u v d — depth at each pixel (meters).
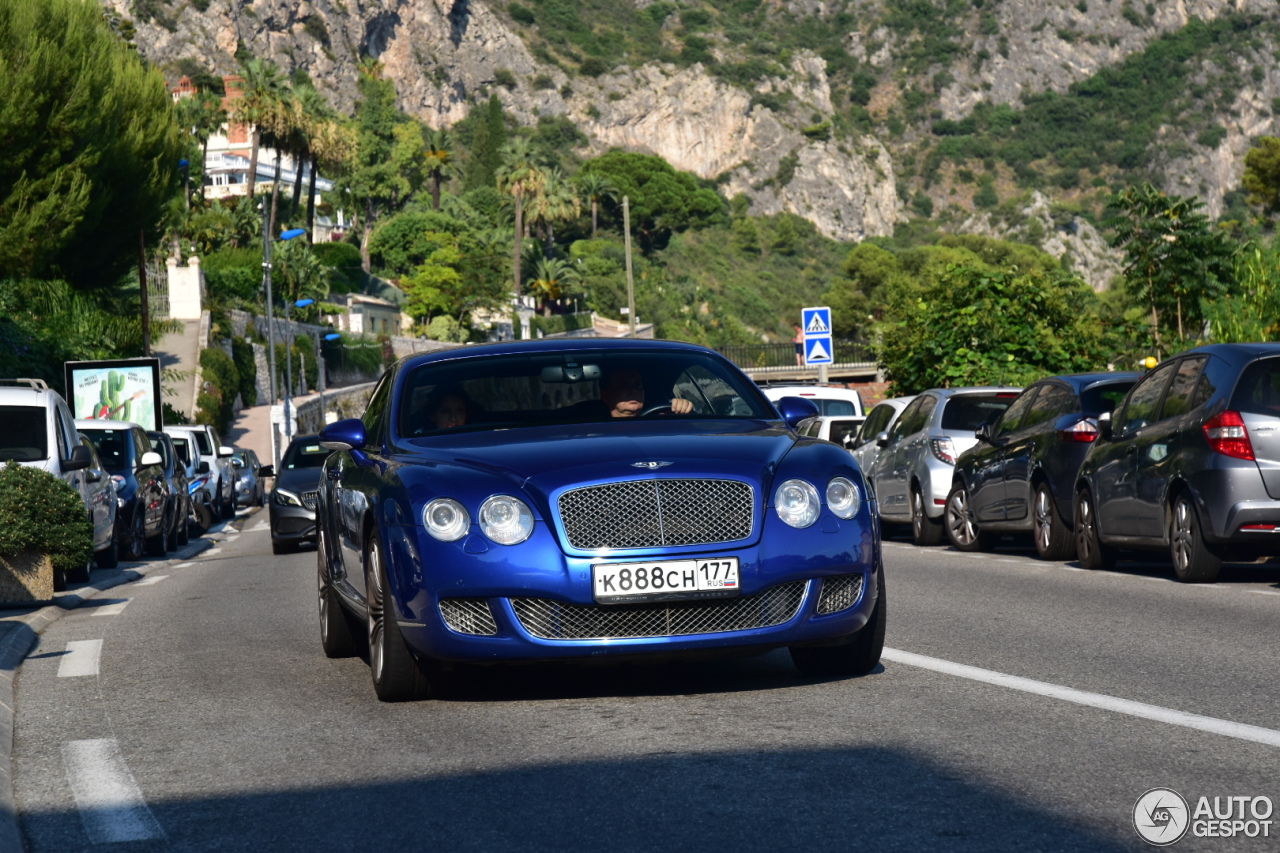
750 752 5.17
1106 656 7.29
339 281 113.44
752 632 6.25
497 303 128.50
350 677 7.51
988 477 15.16
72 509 12.64
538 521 6.18
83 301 40.56
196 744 5.89
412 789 4.88
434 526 6.26
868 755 5.05
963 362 29.27
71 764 5.62
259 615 11.14
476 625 6.20
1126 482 12.00
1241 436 10.61
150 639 9.83
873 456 19.78
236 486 34.88
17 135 37.16
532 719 6.02
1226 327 25.36
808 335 27.23
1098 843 3.88
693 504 6.25
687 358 7.80
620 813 4.41
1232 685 6.34
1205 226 31.88
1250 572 12.07
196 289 68.12
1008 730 5.41
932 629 8.55
